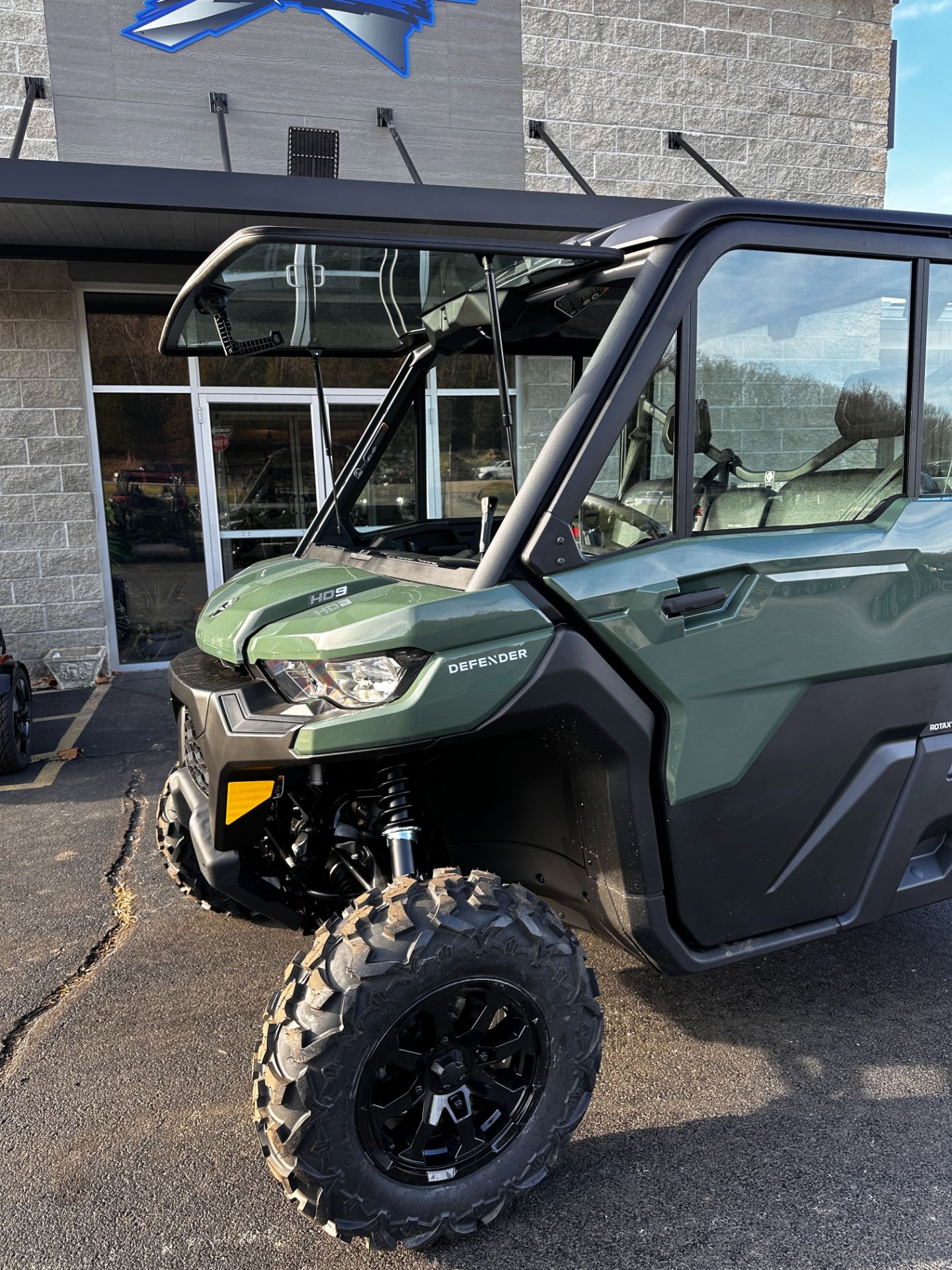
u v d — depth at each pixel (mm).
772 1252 1918
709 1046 2654
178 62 7562
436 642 1870
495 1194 1924
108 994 3029
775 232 2186
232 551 8469
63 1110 2443
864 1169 2148
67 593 7895
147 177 6121
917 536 2428
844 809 2412
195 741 2535
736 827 2258
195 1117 2410
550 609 1997
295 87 7879
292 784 2223
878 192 9805
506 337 2936
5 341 7469
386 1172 1826
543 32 8445
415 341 3141
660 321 2066
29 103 6969
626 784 2100
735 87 9109
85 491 7812
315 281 2420
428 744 1895
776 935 2404
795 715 2287
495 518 2428
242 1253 1960
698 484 2193
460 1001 1929
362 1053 1751
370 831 2359
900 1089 2447
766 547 2219
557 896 2461
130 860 4141
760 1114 2354
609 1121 2342
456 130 8359
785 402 2266
